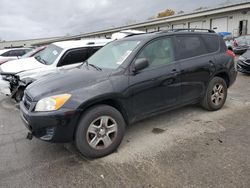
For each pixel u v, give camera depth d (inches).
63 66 258.1
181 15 1204.5
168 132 166.6
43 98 128.3
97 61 173.0
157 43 163.3
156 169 123.5
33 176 123.4
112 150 140.7
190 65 174.1
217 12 1020.5
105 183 115.1
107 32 1827.0
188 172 119.5
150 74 152.4
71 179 119.6
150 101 154.8
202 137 156.5
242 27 960.9
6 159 141.6
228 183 109.8
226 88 206.2
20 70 258.7
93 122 133.0
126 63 148.4
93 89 133.0
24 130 187.0
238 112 198.5
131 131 171.0
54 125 124.8
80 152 139.5
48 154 145.3
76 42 283.4
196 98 185.0
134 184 113.0
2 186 116.0
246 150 137.3
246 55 366.9
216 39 202.8
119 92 138.9
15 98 239.6
